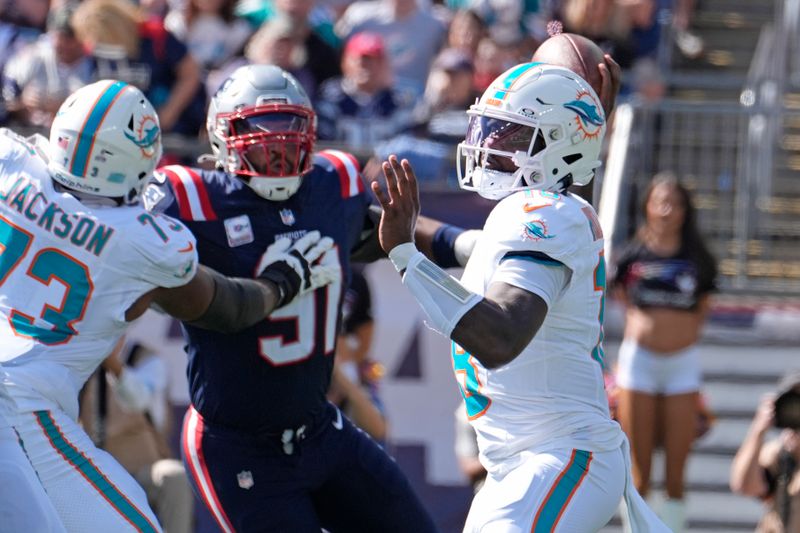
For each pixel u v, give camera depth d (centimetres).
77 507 1291
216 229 1428
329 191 1476
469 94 2905
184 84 2738
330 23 3120
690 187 3005
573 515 1250
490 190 1284
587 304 1270
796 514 2103
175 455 2516
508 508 1248
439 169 2700
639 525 1312
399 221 1217
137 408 2014
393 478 1498
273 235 1435
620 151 2759
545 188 1273
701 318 2441
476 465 2305
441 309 1182
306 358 1443
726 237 2994
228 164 1426
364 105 2802
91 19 2689
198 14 3134
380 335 2577
